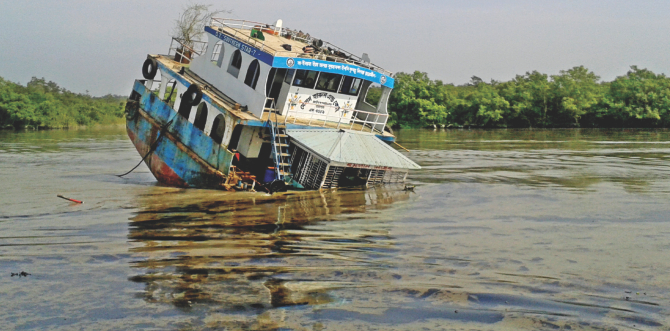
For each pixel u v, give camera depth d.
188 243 12.86
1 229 14.73
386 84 23.22
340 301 9.23
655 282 10.01
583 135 58.34
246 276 10.44
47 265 11.29
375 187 21.12
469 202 18.28
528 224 14.90
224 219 15.56
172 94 25.36
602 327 8.23
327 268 10.87
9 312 8.98
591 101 81.56
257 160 21.62
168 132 22.78
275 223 15.01
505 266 10.98
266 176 20.52
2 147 43.94
